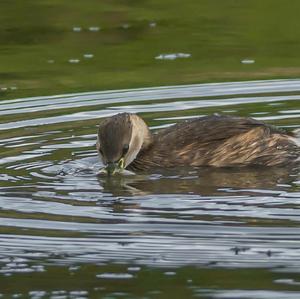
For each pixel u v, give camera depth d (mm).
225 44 21281
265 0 24156
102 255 10953
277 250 10844
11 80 19203
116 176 13656
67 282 10406
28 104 17344
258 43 21234
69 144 15000
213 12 23531
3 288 10336
